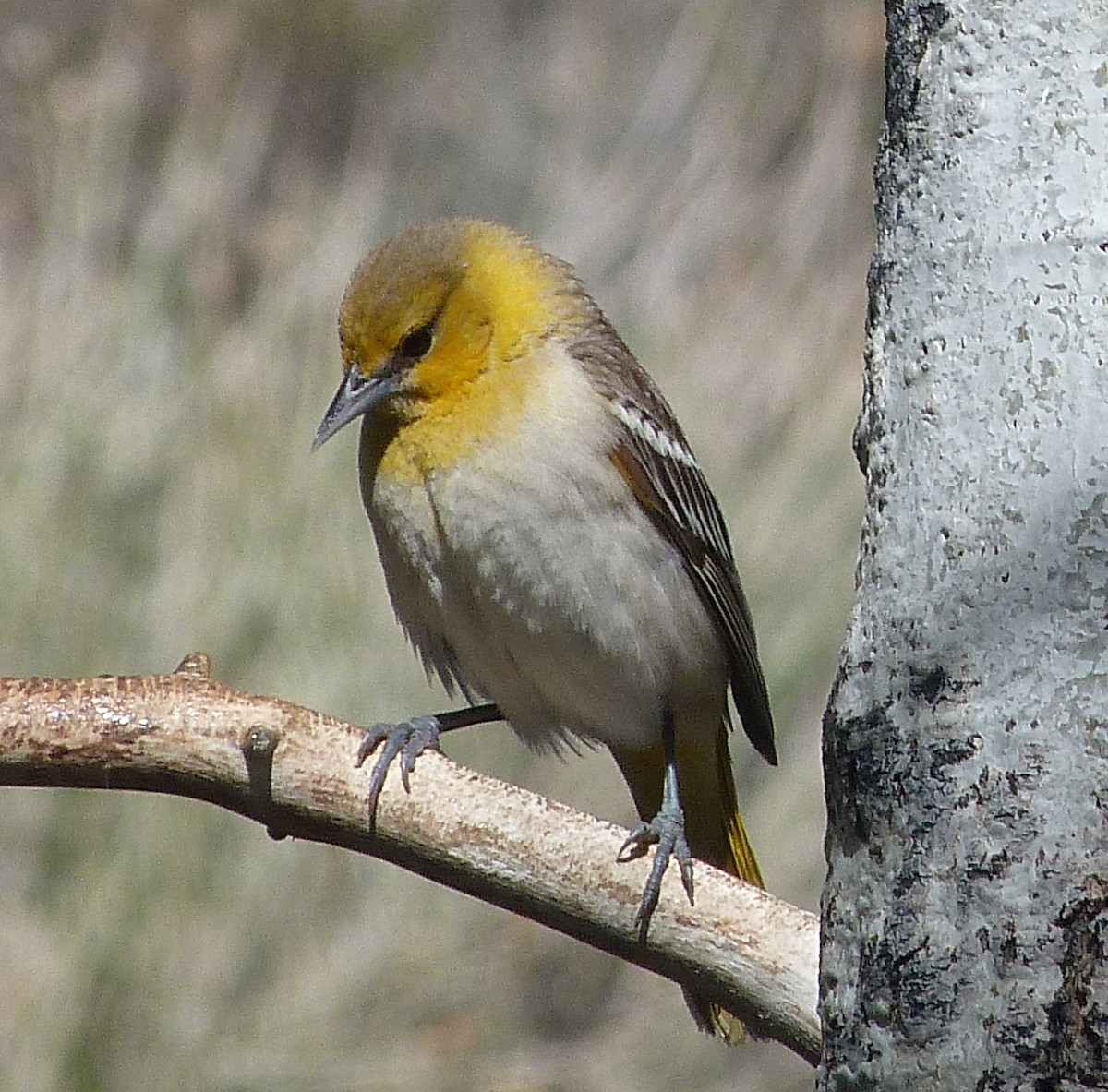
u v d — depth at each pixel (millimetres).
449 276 7375
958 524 4320
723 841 8297
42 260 15156
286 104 19875
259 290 15047
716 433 14711
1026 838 4062
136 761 5641
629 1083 12719
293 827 5770
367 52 20453
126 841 12180
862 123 17641
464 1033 12477
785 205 17016
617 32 19828
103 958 11922
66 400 13555
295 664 12805
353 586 13039
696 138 17453
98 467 13375
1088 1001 3951
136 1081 11867
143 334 14375
